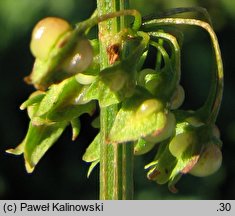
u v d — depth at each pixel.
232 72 0.16
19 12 0.14
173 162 0.05
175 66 0.05
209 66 0.15
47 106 0.05
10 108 0.15
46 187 0.16
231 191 0.16
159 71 0.05
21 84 0.15
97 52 0.05
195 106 0.15
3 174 0.16
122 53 0.05
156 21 0.05
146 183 0.14
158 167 0.05
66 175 0.16
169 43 0.05
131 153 0.05
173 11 0.05
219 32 0.15
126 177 0.05
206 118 0.05
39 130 0.05
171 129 0.05
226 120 0.16
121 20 0.05
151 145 0.05
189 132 0.05
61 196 0.16
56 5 0.13
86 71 0.05
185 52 0.15
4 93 0.15
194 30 0.14
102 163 0.05
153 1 0.13
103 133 0.05
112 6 0.05
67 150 0.16
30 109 0.05
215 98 0.05
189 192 0.15
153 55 0.13
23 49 0.14
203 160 0.05
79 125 0.05
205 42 0.15
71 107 0.05
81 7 0.13
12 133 0.15
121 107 0.05
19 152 0.05
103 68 0.05
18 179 0.16
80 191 0.16
